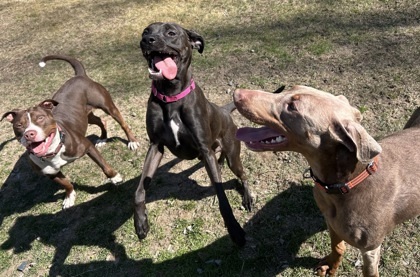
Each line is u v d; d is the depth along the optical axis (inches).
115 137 58.1
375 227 29.0
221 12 79.3
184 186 48.4
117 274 41.5
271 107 30.3
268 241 40.6
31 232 47.8
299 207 42.6
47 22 94.9
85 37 84.7
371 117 49.6
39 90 71.2
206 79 62.8
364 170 28.0
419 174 29.9
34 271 43.7
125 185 50.5
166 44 36.6
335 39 63.1
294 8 74.0
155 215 45.9
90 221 47.3
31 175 55.6
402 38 59.5
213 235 42.5
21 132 44.8
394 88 52.2
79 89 52.9
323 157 28.6
